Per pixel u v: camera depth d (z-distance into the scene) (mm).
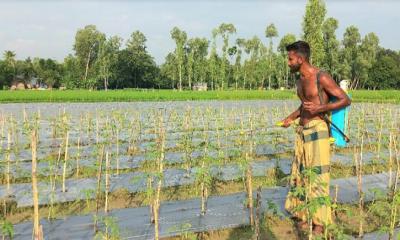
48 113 28547
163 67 121438
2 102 42125
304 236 6781
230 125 18469
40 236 4609
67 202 8586
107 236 6207
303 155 6910
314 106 6484
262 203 8367
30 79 123312
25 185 9648
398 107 32125
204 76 98938
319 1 57156
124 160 12641
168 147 14820
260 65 95312
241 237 6930
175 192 9516
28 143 14969
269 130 19125
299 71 6855
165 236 6781
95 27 116562
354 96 51688
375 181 10211
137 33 120000
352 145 15133
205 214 7801
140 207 8250
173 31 93250
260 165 11891
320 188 6461
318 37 57531
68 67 120062
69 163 11320
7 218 7738
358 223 7496
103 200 8805
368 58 90375
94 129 19344
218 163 10930
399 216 7129
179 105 38500
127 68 118750
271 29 91000
